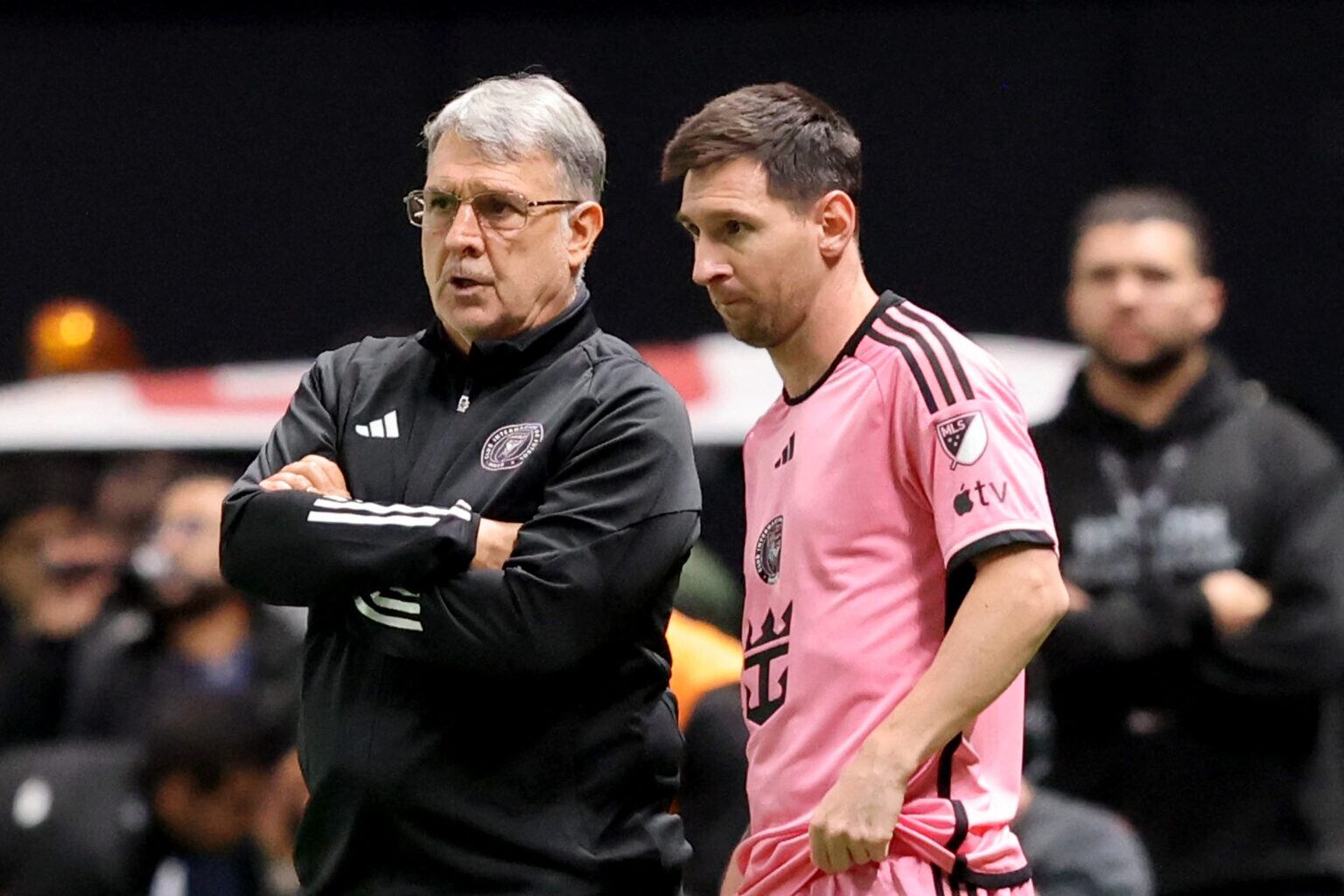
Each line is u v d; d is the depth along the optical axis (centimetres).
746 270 1300
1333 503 2038
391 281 3303
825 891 1285
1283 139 3159
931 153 3198
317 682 1348
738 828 1683
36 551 2622
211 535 2347
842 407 1309
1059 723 2033
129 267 3322
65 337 3186
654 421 1334
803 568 1307
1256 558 2036
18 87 3297
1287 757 2014
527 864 1310
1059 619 1241
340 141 3297
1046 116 3186
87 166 3309
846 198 1316
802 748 1295
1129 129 3173
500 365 1355
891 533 1289
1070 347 3034
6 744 2522
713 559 2205
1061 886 1736
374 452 1365
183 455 2717
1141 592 2022
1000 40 3191
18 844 2075
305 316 3300
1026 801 1769
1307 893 2005
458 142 1344
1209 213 3161
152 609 2347
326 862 1341
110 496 2670
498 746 1310
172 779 2009
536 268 1347
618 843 1336
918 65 3197
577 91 3192
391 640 1293
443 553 1283
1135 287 2034
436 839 1310
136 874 2044
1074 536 2055
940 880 1270
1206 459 2045
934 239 3189
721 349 2702
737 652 1803
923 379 1274
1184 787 2009
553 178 1348
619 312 3139
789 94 1325
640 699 1345
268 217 3306
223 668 2333
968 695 1220
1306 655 1997
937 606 1283
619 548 1302
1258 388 2108
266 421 2762
